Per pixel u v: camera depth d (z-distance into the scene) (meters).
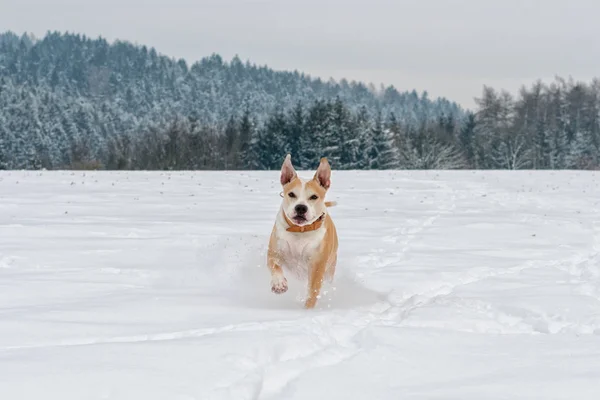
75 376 3.76
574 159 73.06
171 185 19.88
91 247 9.03
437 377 4.02
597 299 6.25
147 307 5.57
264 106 146.50
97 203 14.93
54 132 87.81
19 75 193.25
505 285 6.99
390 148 63.28
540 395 3.72
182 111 135.62
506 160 70.12
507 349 4.58
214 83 172.88
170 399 3.53
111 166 65.06
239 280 7.08
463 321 5.44
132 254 8.57
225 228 11.20
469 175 25.41
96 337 4.64
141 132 76.56
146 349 4.25
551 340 4.83
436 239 10.62
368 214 13.88
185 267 7.72
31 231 10.42
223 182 21.28
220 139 67.31
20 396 3.51
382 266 8.33
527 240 10.70
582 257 9.30
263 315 5.45
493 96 81.25
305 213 6.25
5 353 4.18
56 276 7.05
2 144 79.50
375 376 4.02
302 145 64.56
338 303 6.40
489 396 3.71
